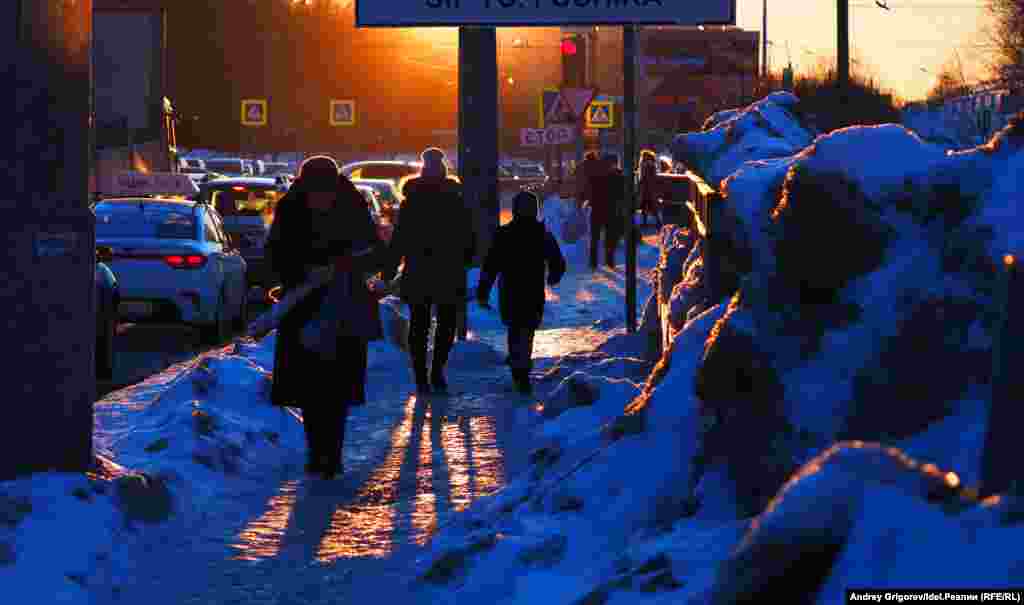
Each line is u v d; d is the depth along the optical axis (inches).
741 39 6609.3
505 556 507.5
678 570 426.3
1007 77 6230.3
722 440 489.4
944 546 221.0
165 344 1621.6
